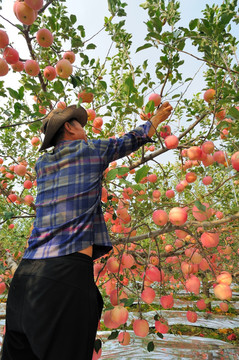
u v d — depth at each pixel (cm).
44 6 204
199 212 161
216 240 173
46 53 265
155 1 212
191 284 201
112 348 418
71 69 200
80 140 140
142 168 142
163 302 185
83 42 248
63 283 106
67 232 117
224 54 194
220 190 315
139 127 159
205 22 188
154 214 180
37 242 121
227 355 399
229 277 183
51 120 148
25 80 278
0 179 284
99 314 141
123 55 287
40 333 99
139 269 234
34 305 103
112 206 221
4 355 119
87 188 125
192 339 464
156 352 405
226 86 192
